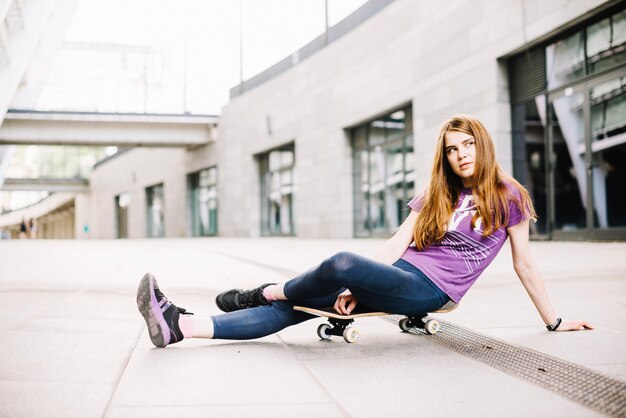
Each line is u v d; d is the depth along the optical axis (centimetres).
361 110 2081
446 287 278
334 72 2248
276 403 188
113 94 3459
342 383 213
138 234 4619
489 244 288
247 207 3003
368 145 2131
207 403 188
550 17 1280
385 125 2017
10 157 3506
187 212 3756
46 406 184
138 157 4566
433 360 251
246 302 297
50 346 280
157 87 3366
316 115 2394
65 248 1700
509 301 436
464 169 279
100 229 5550
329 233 2316
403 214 1914
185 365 242
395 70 1877
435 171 288
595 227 1232
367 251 1166
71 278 656
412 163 1872
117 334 314
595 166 1230
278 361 250
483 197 280
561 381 213
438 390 203
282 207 2788
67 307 422
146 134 3195
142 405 186
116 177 5084
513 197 284
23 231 5141
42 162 6681
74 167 6412
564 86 1301
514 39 1385
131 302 452
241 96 3019
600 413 177
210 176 3497
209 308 415
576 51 1269
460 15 1567
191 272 732
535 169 1402
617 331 308
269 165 2898
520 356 255
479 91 1507
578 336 295
